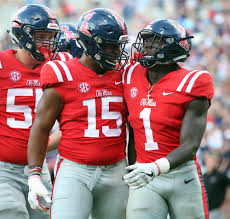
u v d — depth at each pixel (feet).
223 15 138.51
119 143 38.99
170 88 37.04
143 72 38.81
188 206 37.81
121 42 37.81
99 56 37.47
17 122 42.22
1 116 42.39
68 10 134.82
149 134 37.81
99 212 39.73
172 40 37.06
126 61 38.88
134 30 132.05
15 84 42.11
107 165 38.68
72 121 38.14
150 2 141.08
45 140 38.24
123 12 139.13
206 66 123.75
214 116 102.42
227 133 96.78
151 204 37.60
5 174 42.39
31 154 37.96
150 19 136.77
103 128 38.22
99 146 38.01
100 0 138.31
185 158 35.94
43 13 41.37
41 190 36.63
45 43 40.98
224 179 67.36
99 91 38.22
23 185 43.39
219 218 67.31
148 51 37.81
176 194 37.73
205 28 134.51
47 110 37.83
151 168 34.68
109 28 37.37
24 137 42.27
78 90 37.83
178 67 38.96
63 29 49.55
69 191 37.29
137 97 38.19
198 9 139.95
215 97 109.70
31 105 42.52
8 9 115.44
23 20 41.06
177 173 37.55
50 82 37.32
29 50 40.98
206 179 68.03
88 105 37.99
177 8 140.15
